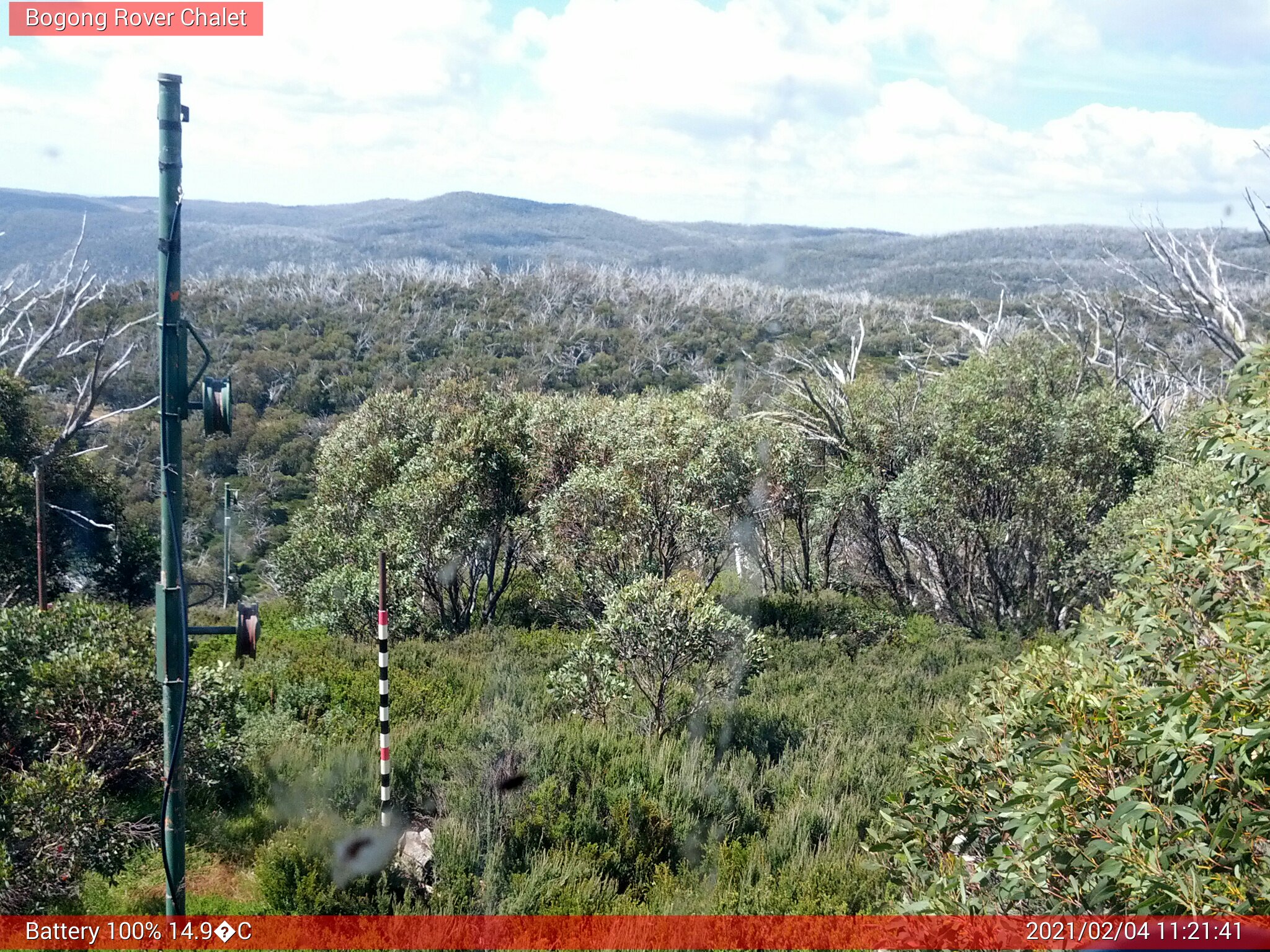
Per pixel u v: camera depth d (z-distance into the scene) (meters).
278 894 5.93
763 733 8.82
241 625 5.14
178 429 4.96
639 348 48.97
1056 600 13.55
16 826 5.91
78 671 6.94
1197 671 4.19
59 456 17.83
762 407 19.16
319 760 7.79
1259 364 4.61
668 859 6.64
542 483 14.84
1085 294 23.55
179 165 4.88
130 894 6.16
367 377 45.28
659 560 12.92
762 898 5.86
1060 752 4.17
